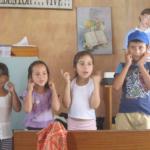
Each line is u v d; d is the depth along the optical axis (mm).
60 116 4316
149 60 3488
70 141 2551
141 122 3291
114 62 5367
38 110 3434
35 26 5223
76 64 3418
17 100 3627
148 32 4746
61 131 2531
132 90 3330
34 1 5199
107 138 2551
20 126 4098
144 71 3285
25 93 3590
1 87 3633
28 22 5207
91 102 3324
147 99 3318
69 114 3350
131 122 3316
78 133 2549
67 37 5293
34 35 5223
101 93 5074
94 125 3344
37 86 3473
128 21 5414
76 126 3311
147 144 2559
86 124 3312
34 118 3418
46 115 3441
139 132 2559
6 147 3568
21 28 5195
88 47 5316
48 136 2523
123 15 5402
